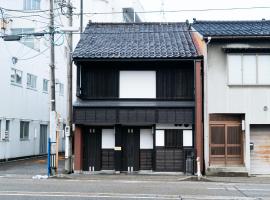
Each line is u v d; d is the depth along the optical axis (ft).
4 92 88.43
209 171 68.49
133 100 71.41
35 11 118.01
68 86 69.46
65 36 118.83
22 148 98.37
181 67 71.56
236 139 71.00
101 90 71.82
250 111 70.18
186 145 69.87
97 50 72.49
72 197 42.01
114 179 61.82
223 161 70.49
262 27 76.64
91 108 69.46
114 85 71.82
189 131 70.13
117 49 73.31
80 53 70.49
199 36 73.92
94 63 71.31
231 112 70.13
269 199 41.88
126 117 69.05
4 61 88.33
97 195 43.68
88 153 71.15
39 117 109.60
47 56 115.96
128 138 71.20
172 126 70.18
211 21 83.76
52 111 67.26
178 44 76.43
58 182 56.90
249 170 68.64
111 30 85.30
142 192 46.70
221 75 70.79
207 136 69.51
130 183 56.90
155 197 42.80
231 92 70.44
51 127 66.90
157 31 84.43
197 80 69.51
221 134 70.95
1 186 50.88
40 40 111.65
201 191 48.34
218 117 71.10
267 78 70.49
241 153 70.79
